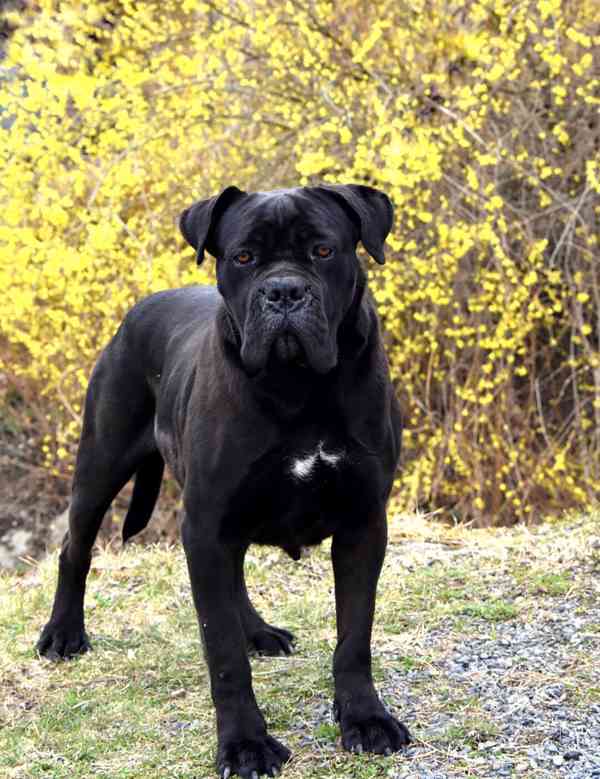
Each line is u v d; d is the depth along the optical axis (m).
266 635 6.47
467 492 12.54
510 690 5.56
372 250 5.25
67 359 13.18
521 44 11.59
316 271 5.06
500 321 11.86
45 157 11.74
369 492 5.16
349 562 5.26
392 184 11.16
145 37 13.17
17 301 11.72
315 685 5.84
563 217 12.18
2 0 13.77
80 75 11.71
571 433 12.68
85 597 7.58
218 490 5.08
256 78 12.88
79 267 11.45
